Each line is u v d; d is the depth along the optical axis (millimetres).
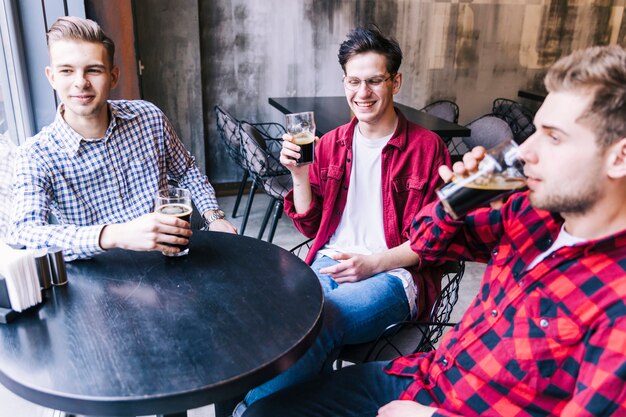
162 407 906
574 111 838
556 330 937
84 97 1624
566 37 5477
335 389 1255
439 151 1800
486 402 1041
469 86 5395
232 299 1214
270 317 1142
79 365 972
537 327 962
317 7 4719
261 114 4906
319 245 1888
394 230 1802
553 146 878
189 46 4289
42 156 1646
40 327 1091
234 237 1570
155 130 1917
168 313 1148
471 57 5297
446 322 1555
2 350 1013
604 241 901
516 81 5512
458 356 1102
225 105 4777
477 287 3131
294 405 1212
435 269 1760
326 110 4098
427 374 1221
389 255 1651
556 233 1026
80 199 1752
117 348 1024
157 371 958
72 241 1375
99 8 2990
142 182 1884
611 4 5457
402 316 1617
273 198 3285
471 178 997
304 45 4801
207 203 2008
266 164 3229
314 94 4984
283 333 1083
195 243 1521
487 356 1038
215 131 4820
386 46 1686
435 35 5117
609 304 880
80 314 1140
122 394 896
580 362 913
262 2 4566
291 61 4816
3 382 964
